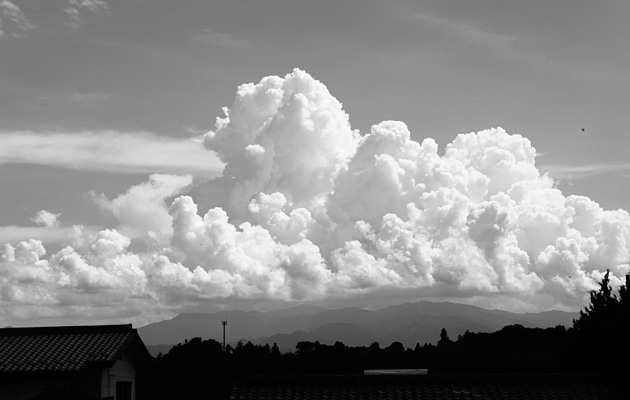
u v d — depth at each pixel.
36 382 28.05
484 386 21.53
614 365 28.22
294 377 21.67
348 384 21.61
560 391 21.36
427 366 51.00
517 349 50.44
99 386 28.44
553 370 35.97
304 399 21.03
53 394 26.28
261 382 21.70
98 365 28.20
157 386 48.34
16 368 28.00
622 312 30.47
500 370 44.22
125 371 31.53
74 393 26.50
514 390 21.38
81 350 29.25
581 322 32.34
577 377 21.77
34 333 30.72
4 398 28.08
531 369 42.53
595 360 30.23
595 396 21.20
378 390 21.34
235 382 21.75
